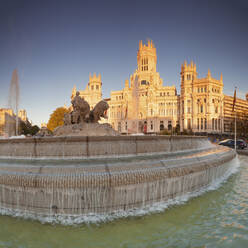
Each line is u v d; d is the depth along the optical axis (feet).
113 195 21.26
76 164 25.30
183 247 16.76
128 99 376.27
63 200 20.74
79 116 50.06
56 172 21.70
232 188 31.81
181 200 25.34
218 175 34.94
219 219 21.42
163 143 40.14
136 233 18.57
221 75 329.11
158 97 365.40
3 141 36.83
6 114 144.66
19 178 21.15
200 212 22.72
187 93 332.60
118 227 19.36
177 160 27.76
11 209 22.02
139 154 36.68
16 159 33.86
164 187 23.97
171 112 358.02
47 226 19.42
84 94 421.59
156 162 25.30
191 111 327.88
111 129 47.39
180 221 20.71
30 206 21.42
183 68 342.64
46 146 34.09
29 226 19.45
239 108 405.59
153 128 354.95
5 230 18.93
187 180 26.40
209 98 311.88
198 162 28.99
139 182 21.88
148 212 22.08
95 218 20.59
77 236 18.01
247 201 26.53
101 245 16.90
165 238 17.94
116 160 29.12
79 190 20.61
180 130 335.88
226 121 371.56
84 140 33.94
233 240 17.72
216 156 35.50
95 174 21.01
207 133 298.76
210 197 27.07
